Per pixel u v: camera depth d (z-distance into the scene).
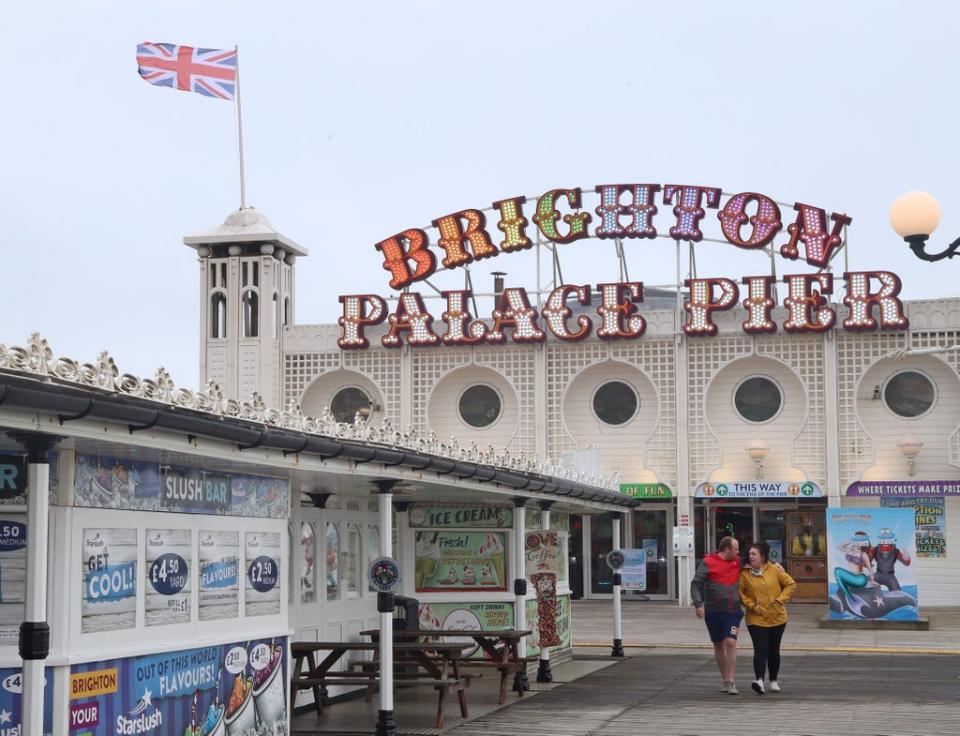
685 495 35.47
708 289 35.59
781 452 35.44
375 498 17.59
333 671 15.95
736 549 16.81
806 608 34.22
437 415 37.56
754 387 35.88
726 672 16.64
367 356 37.47
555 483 17.66
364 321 37.16
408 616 17.48
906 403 34.84
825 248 35.31
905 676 18.73
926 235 12.30
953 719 14.26
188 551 10.83
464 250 37.56
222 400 9.65
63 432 7.83
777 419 35.56
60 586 9.16
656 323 36.00
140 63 29.33
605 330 35.94
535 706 15.66
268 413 10.42
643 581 22.91
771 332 34.88
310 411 37.91
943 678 18.44
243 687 11.59
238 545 11.63
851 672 19.34
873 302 34.38
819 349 35.06
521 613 17.39
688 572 35.03
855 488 34.59
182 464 10.73
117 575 9.82
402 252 37.88
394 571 13.03
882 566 27.95
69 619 9.23
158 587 10.35
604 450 36.62
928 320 34.34
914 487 34.25
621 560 22.27
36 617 7.89
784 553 36.44
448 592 18.39
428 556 18.44
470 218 37.62
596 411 36.81
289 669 12.73
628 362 36.12
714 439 35.53
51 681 9.05
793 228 35.72
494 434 37.22
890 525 28.03
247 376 37.06
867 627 27.84
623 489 36.03
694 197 36.12
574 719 14.51
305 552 15.51
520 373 36.81
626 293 36.12
